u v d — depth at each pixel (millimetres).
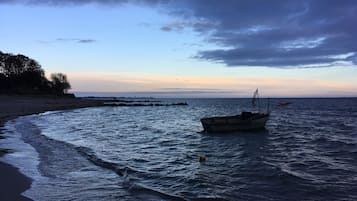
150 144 24734
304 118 58688
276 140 28406
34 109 65125
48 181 12039
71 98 130125
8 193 10484
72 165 14922
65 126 37250
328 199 11133
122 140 26594
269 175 14227
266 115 35000
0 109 57500
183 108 108625
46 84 129125
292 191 11938
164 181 13086
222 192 11609
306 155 20359
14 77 115938
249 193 11570
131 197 10500
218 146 24453
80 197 10375
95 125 40688
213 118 33875
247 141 27688
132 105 125375
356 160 18609
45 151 18094
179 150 21922
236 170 15297
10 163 14547
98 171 13977
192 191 11664
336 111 84625
